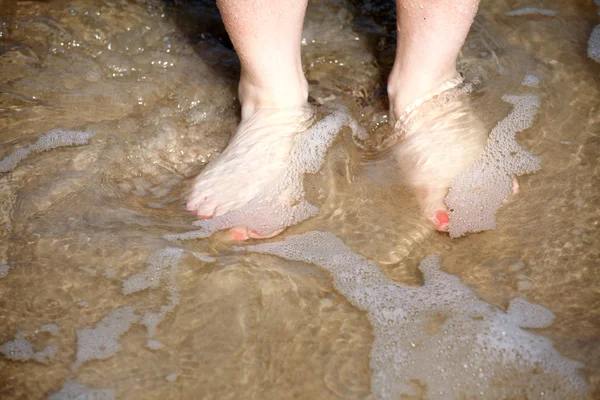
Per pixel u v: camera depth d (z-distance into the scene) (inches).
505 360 51.5
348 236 60.5
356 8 87.9
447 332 53.2
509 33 82.4
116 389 49.4
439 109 65.8
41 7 85.1
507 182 64.6
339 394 49.4
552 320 54.2
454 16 58.4
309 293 55.9
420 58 62.1
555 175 65.5
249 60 61.3
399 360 51.6
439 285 56.8
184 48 81.7
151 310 54.4
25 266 57.4
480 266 58.4
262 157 63.8
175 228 61.0
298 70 64.3
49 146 68.6
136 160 68.6
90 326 53.4
